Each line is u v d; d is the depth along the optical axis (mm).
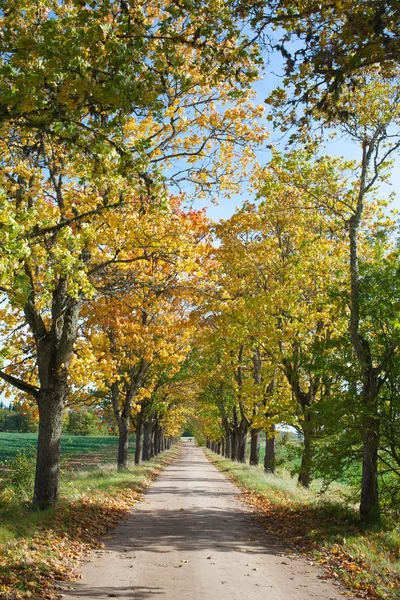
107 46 6523
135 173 7969
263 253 20688
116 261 13477
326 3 6195
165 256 13945
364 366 12703
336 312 15266
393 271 13266
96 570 7930
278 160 14406
